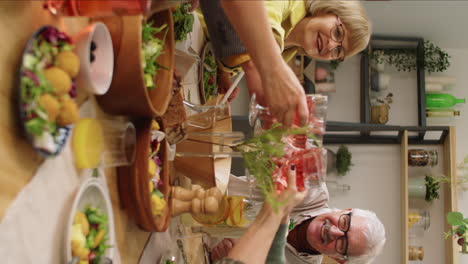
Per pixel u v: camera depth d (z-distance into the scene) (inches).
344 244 68.6
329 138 141.4
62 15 29.5
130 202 38.2
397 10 120.6
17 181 25.0
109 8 30.0
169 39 39.2
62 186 29.2
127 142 35.5
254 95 46.4
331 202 143.9
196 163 51.4
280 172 41.6
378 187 142.6
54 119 25.8
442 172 139.3
